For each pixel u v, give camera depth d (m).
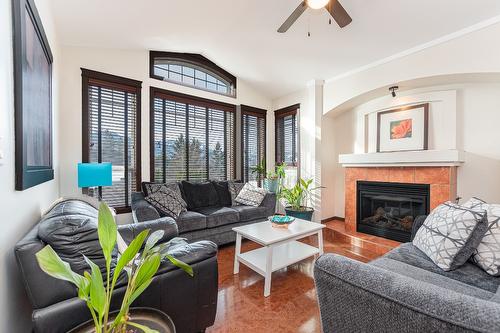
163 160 3.69
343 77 3.77
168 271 1.29
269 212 3.68
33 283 0.98
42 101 1.66
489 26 2.34
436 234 1.58
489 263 1.39
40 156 1.58
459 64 2.53
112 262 1.14
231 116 4.57
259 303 1.87
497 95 2.66
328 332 0.96
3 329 0.95
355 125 4.00
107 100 3.16
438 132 3.02
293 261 2.23
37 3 1.61
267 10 2.54
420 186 2.85
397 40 2.79
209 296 1.45
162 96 3.68
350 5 2.32
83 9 2.24
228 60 3.91
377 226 3.28
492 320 0.59
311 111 4.20
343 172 4.22
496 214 1.52
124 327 0.91
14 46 1.08
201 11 2.51
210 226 3.01
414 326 0.70
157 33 2.93
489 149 2.69
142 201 2.95
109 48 3.16
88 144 2.97
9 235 1.03
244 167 4.70
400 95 3.38
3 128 0.95
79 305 1.04
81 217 1.16
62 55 2.84
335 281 0.91
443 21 2.41
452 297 0.68
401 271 1.42
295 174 4.61
